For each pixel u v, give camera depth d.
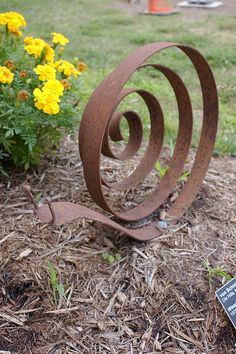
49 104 2.51
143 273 2.43
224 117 4.51
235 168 3.51
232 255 2.59
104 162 3.33
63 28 7.49
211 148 2.94
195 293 2.37
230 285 2.30
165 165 3.41
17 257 2.44
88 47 6.60
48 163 3.22
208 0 9.39
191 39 6.94
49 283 2.34
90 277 2.40
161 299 2.33
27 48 2.89
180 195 2.92
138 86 5.09
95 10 9.01
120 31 7.52
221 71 5.80
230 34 7.36
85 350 2.13
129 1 9.81
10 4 8.72
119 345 2.16
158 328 2.23
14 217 2.71
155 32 7.44
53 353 2.11
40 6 8.98
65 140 3.51
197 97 5.00
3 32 3.22
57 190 2.97
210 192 3.09
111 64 5.91
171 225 2.76
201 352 2.17
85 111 2.37
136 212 2.72
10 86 2.78
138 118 2.83
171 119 4.37
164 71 2.71
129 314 2.27
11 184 3.00
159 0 9.02
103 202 2.39
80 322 2.22
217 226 2.79
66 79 2.90
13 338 2.15
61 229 2.63
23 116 2.64
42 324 2.20
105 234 2.64
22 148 2.91
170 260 2.51
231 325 2.27
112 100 2.20
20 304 2.27
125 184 2.84
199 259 2.54
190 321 2.27
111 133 2.73
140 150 3.58
